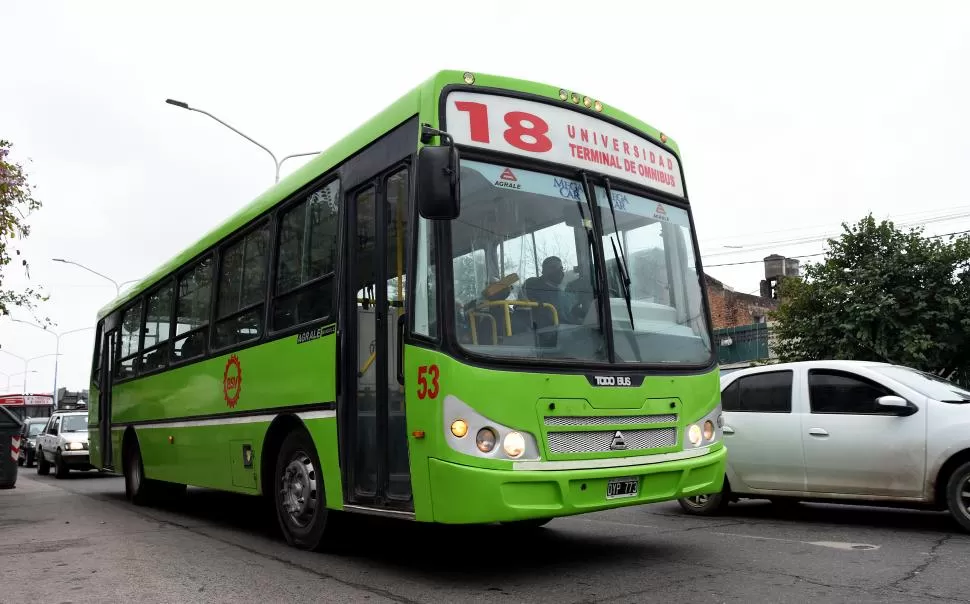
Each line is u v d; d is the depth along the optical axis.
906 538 7.11
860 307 19.16
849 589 5.14
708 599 4.92
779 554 6.41
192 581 5.86
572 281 5.83
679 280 6.67
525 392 5.25
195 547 7.46
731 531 7.73
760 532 7.63
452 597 5.12
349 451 6.24
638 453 5.67
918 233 20.08
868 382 8.02
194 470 9.26
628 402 5.68
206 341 9.17
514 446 5.14
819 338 20.12
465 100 5.77
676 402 6.00
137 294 12.16
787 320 21.28
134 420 11.73
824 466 8.06
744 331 29.08
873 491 7.77
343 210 6.57
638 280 6.29
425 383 5.32
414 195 5.66
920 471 7.47
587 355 5.69
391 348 5.97
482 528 8.09
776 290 30.34
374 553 6.80
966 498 7.24
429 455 5.24
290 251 7.48
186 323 9.95
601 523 8.42
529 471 5.14
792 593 5.05
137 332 12.03
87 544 7.86
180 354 10.02
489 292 5.45
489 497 5.01
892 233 20.12
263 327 7.73
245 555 6.91
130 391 12.07
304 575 5.96
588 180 6.18
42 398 39.38
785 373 8.64
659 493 5.77
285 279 7.50
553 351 5.55
